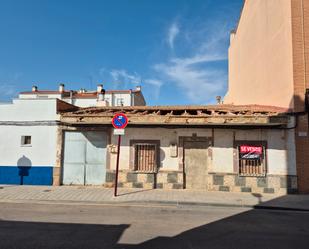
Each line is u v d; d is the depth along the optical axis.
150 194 10.66
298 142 11.40
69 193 10.76
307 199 10.23
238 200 9.88
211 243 5.56
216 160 11.82
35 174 12.73
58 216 7.55
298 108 11.52
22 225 6.62
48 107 12.96
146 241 5.59
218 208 9.00
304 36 11.89
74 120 12.38
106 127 12.59
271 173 11.49
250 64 18.11
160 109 13.84
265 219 7.61
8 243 5.37
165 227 6.62
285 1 12.57
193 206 9.23
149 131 12.24
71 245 5.29
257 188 11.50
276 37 13.62
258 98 16.44
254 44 17.22
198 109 13.59
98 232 6.12
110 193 10.81
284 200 10.01
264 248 5.33
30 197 10.02
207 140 12.00
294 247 5.41
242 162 11.77
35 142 12.88
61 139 12.79
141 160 12.23
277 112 11.96
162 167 12.05
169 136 12.15
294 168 11.37
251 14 17.84
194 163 12.04
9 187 11.97
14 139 12.97
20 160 12.85
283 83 12.70
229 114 11.93
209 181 11.78
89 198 9.91
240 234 6.20
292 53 11.83
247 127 11.73
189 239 5.77
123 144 12.29
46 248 5.12
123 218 7.42
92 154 12.79
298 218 7.78
